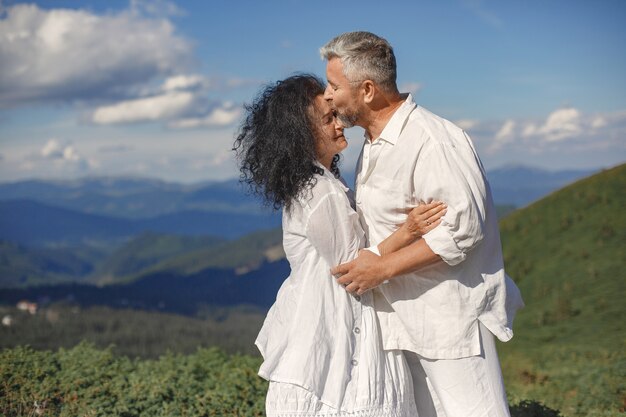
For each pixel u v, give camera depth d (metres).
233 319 171.88
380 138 3.91
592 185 32.97
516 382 11.28
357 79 3.82
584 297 23.81
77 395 6.33
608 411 7.41
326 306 3.96
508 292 4.10
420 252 3.71
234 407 6.38
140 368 8.08
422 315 3.93
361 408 3.84
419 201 3.88
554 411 6.80
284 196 3.97
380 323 4.08
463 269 3.86
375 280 3.82
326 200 3.90
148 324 101.31
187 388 6.87
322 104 4.00
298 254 4.09
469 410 3.93
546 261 28.36
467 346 3.88
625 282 23.97
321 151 4.05
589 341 19.34
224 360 9.03
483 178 3.80
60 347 8.05
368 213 4.05
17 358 7.21
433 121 3.86
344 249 3.93
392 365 4.04
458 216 3.64
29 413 5.97
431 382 4.06
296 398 3.80
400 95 3.98
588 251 27.56
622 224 28.55
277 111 3.93
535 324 22.53
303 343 3.88
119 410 6.01
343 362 3.88
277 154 3.92
